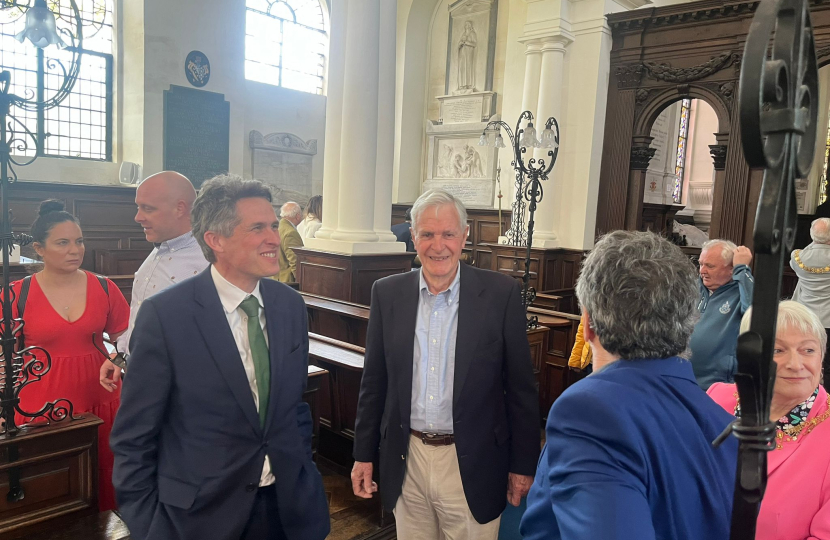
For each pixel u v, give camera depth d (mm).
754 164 562
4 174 1824
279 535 1485
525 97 8664
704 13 7344
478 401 1720
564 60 8406
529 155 8703
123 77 9328
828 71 9367
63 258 2314
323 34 12383
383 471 1812
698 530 896
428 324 1800
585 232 8359
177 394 1365
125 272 8539
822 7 6594
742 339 585
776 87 536
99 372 2402
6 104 1801
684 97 7742
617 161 8258
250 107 11047
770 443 594
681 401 971
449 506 1757
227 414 1365
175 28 9203
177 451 1361
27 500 1912
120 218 8633
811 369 1357
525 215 8500
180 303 1378
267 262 1404
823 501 1291
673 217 10211
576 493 852
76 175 9148
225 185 1407
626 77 8102
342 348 3434
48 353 2137
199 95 9555
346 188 5555
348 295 5340
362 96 5441
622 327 989
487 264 9914
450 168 11117
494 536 1796
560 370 4410
